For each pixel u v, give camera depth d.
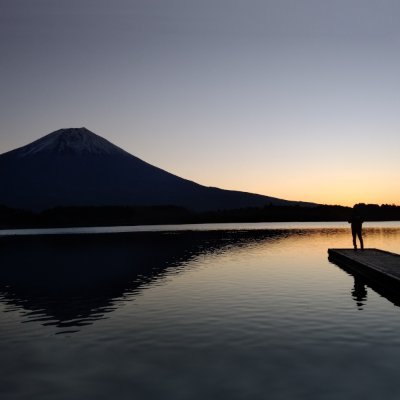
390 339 11.70
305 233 84.31
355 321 13.71
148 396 8.46
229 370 9.70
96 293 19.78
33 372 9.88
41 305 17.25
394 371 9.40
